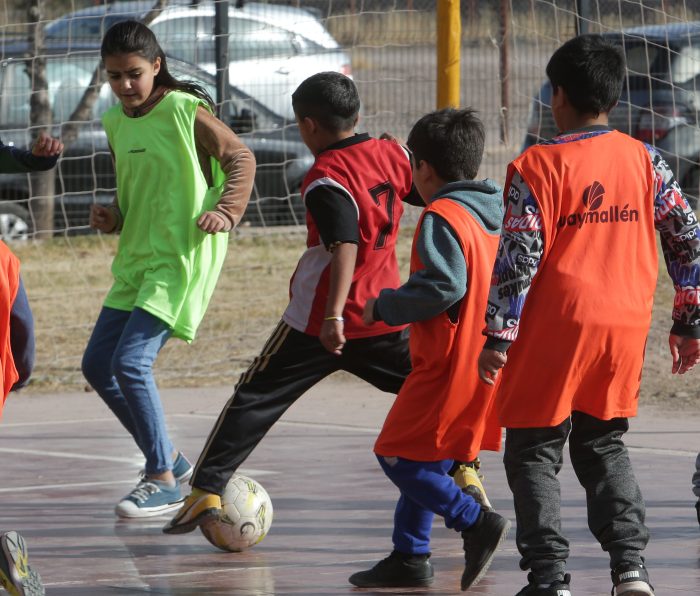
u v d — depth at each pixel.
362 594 13.25
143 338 16.64
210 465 14.41
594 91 11.76
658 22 37.09
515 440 11.73
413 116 43.03
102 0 41.12
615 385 11.69
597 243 11.53
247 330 33.59
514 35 38.69
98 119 39.50
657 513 16.72
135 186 16.81
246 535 14.98
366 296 14.54
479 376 11.72
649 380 27.44
